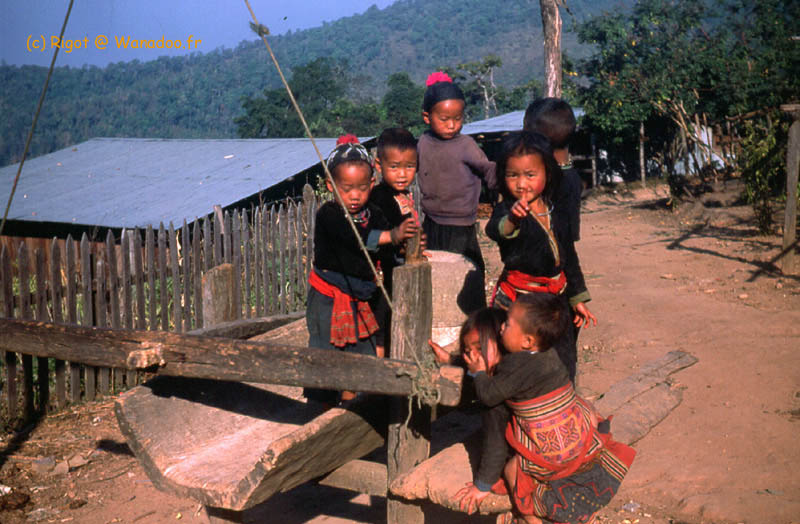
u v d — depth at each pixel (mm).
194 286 8211
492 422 2957
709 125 27297
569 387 2941
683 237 14992
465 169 4527
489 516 4348
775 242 13148
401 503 3248
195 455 3291
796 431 5289
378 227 3492
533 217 3311
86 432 6207
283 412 3928
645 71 28422
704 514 4176
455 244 4621
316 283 3637
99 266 7207
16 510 4746
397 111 97688
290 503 4660
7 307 6508
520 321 2836
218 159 22156
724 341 7695
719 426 5504
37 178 23641
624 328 8516
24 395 6441
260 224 9094
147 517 4629
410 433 3215
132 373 7449
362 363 2906
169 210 18188
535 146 3197
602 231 17344
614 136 30438
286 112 99938
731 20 27953
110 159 24609
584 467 2918
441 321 4000
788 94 25688
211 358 3076
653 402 4230
